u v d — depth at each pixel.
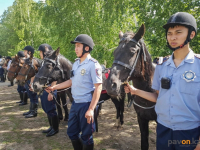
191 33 1.34
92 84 2.25
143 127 2.43
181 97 1.34
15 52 19.47
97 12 10.49
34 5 12.44
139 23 6.32
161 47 5.40
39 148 3.31
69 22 10.40
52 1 11.16
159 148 1.55
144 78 2.17
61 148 3.29
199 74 1.30
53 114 3.65
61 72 3.39
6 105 6.61
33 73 4.61
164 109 1.46
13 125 4.52
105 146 3.31
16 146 3.40
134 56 2.04
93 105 2.07
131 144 3.37
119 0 9.28
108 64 10.05
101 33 9.62
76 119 2.33
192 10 5.17
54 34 11.09
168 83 1.40
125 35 2.14
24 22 20.75
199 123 1.39
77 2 10.32
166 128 1.48
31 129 4.25
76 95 2.25
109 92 1.95
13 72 6.21
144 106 2.26
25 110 5.93
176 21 1.29
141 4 5.99
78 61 2.36
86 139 2.27
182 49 1.38
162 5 5.64
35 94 5.14
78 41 2.16
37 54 13.33
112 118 4.91
